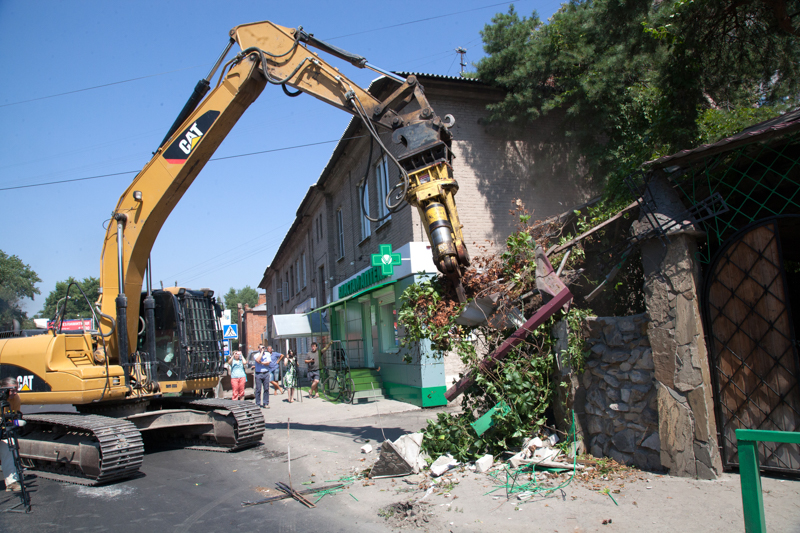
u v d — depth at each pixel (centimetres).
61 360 759
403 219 1247
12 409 626
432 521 438
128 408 796
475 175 1243
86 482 648
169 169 758
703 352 470
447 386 1138
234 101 729
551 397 603
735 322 473
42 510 555
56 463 726
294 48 696
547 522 407
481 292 580
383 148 630
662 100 934
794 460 441
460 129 1249
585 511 420
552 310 555
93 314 769
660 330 492
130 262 778
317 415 1130
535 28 1251
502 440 580
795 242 638
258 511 511
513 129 1257
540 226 703
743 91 1071
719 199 483
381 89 1217
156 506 548
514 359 591
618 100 1120
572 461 539
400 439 602
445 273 571
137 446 667
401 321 638
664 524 381
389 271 1164
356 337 1602
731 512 386
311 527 455
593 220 674
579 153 1285
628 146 1053
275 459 735
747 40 963
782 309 448
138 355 796
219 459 765
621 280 677
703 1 877
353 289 1603
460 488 510
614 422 536
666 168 514
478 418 607
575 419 568
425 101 630
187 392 945
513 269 593
